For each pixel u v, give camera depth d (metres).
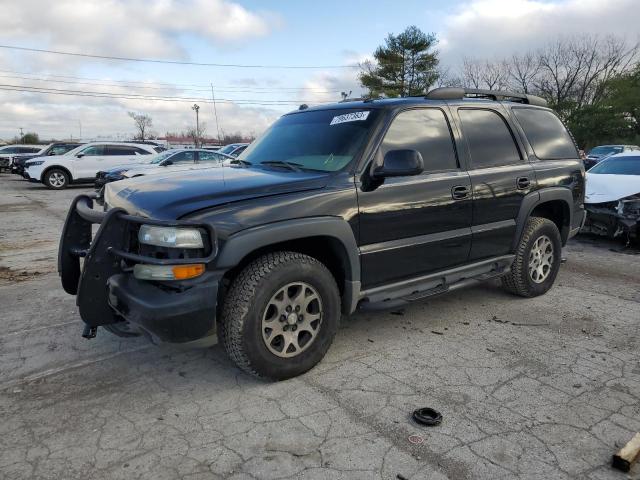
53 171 19.28
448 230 4.02
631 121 45.50
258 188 3.16
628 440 2.66
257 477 2.39
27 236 9.01
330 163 3.59
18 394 3.19
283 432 2.75
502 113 4.70
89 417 2.92
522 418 2.87
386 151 3.66
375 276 3.62
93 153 20.00
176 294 2.86
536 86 50.94
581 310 4.72
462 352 3.77
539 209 5.29
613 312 4.66
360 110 3.94
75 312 4.75
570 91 49.94
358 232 3.45
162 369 3.52
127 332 3.47
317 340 3.38
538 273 5.02
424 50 45.09
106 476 2.41
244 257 3.13
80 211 3.50
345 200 3.37
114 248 3.11
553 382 3.30
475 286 5.46
